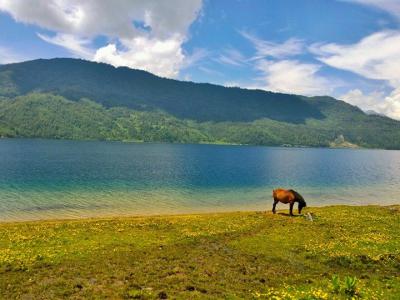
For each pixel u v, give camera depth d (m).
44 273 23.75
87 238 33.62
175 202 70.00
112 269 24.69
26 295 20.20
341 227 40.00
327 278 24.30
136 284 21.70
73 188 80.88
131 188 84.44
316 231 37.91
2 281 22.22
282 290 21.56
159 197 74.62
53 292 20.55
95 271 24.17
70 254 28.08
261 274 24.55
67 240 32.69
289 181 114.06
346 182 117.19
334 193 91.75
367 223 42.62
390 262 28.19
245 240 33.84
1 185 81.19
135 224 41.00
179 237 34.69
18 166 120.88
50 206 61.34
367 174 148.88
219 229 38.56
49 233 35.44
